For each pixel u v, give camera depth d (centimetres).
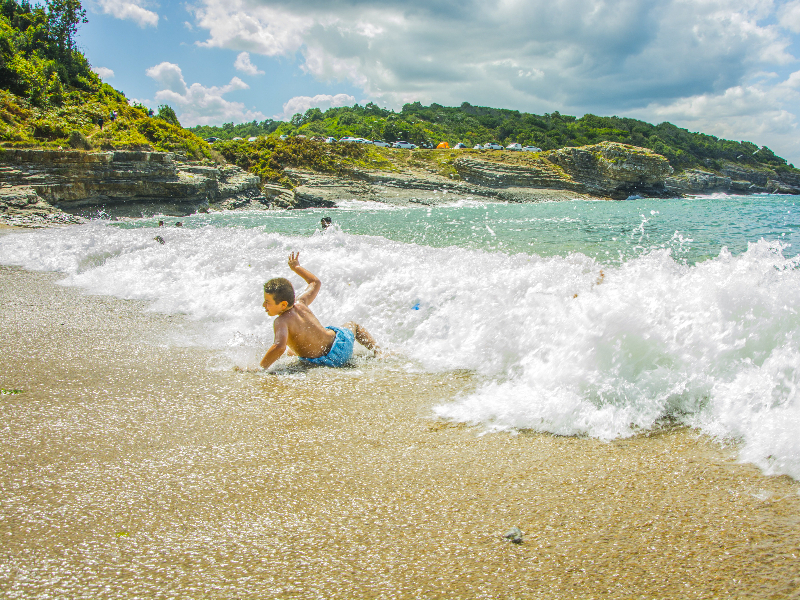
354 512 175
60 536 160
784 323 262
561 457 215
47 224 2128
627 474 199
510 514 173
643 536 159
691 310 285
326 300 470
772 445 207
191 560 149
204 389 297
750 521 165
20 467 205
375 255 563
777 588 134
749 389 241
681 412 249
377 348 368
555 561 148
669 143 12850
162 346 380
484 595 134
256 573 143
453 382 304
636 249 836
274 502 181
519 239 1049
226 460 213
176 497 184
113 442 229
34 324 443
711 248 838
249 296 500
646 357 269
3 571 143
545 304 339
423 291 446
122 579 140
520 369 305
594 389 262
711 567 143
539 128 13912
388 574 143
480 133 13200
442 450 222
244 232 952
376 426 248
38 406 270
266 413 263
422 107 18750
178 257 679
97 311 488
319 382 310
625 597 132
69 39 4609
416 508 177
